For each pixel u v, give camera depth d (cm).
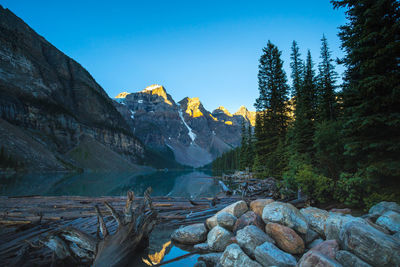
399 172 766
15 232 807
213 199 1518
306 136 1889
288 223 600
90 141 15675
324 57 2823
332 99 2125
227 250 545
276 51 3253
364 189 877
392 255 383
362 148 886
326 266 392
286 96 3081
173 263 575
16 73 13688
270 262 482
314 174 1128
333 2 1003
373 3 898
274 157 2534
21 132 10088
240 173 4281
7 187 2641
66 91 18800
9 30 16388
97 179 5191
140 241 638
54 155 10556
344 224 497
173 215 1157
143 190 2759
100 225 567
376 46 851
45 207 1265
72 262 542
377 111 858
